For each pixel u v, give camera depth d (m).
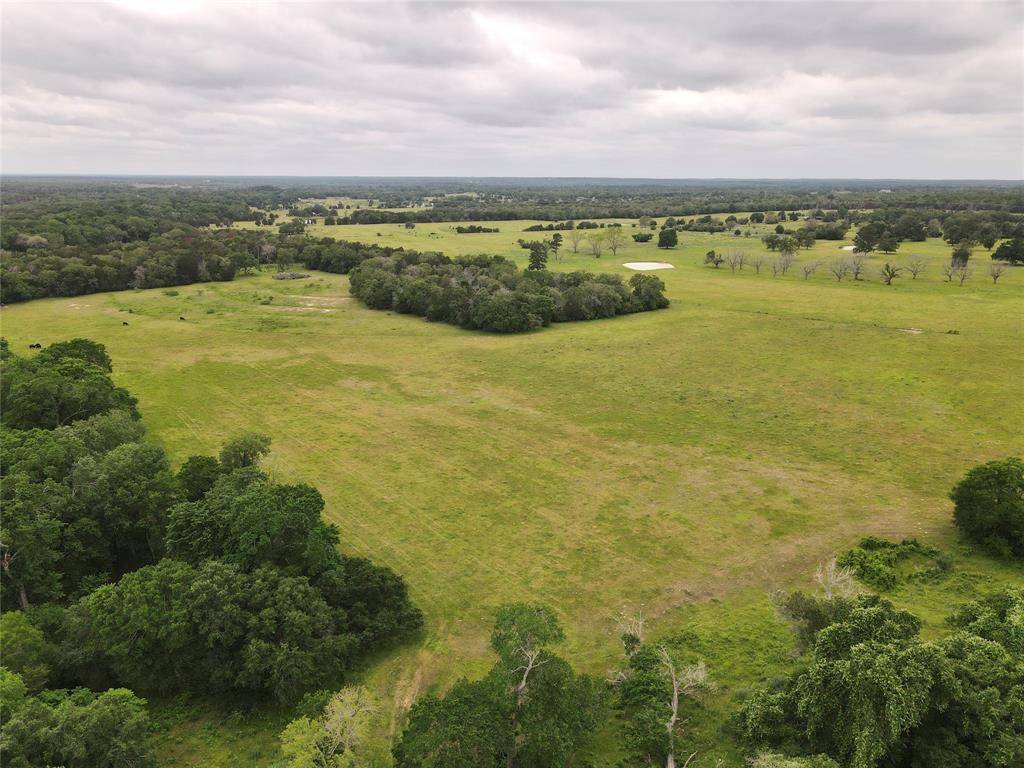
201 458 42.47
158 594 28.53
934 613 33.00
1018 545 38.09
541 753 23.31
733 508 44.69
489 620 33.88
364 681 29.45
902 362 75.62
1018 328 88.31
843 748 22.77
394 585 34.06
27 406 50.28
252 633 28.31
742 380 71.88
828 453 52.94
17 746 21.20
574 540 41.16
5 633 26.34
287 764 22.62
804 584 36.16
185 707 28.23
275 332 96.00
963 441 54.22
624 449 54.84
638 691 27.27
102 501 37.19
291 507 33.34
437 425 60.75
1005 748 21.66
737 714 26.02
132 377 74.50
